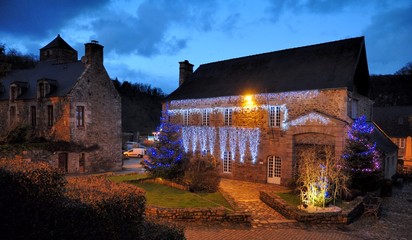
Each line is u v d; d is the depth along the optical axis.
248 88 20.81
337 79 17.38
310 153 15.64
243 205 14.32
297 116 18.14
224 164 21.83
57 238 5.00
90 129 23.25
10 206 4.97
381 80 65.00
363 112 20.41
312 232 10.63
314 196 12.60
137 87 84.62
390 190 17.12
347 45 19.16
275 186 18.89
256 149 20.19
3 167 5.33
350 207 12.50
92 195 5.56
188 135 23.62
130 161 33.69
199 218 11.13
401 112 37.94
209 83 24.17
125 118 69.25
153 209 11.05
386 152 17.92
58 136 22.38
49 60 28.30
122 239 5.56
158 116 76.62
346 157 15.52
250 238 9.71
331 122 16.78
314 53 20.33
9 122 25.11
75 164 22.33
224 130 21.69
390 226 11.80
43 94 23.09
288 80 19.53
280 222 11.60
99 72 24.05
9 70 29.50
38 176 5.14
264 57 22.98
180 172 17.08
